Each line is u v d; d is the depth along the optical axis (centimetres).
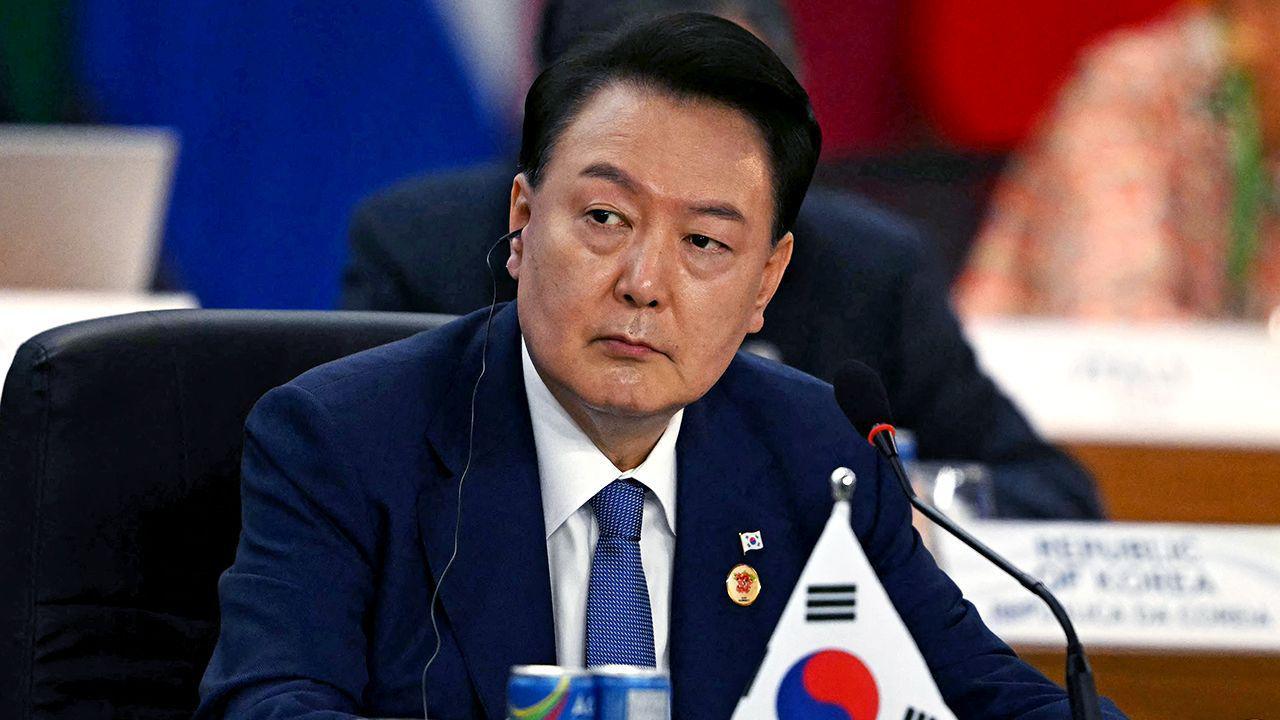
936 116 1834
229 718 548
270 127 1806
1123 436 1426
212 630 647
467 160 1839
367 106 1823
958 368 1186
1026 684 663
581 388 583
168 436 644
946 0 1827
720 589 643
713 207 572
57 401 621
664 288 571
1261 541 884
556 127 590
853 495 686
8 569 616
